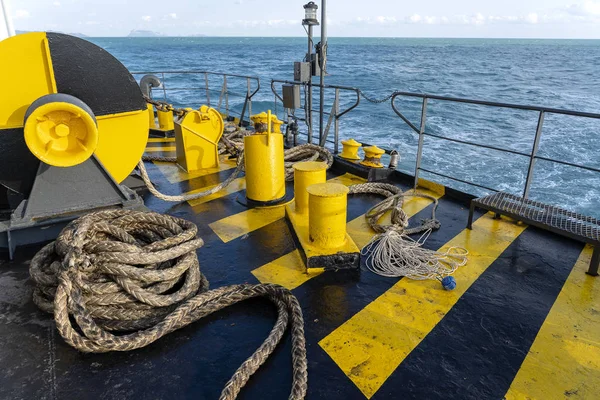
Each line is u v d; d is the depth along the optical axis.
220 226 4.34
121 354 2.47
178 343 2.56
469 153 12.09
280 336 2.52
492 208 3.87
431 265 3.47
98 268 2.75
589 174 10.47
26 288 3.15
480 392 2.17
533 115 17.72
